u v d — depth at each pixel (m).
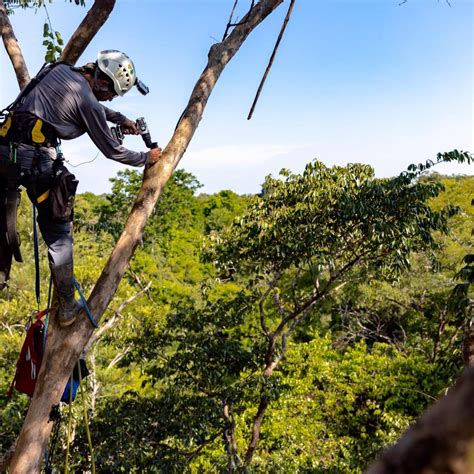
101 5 4.11
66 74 3.01
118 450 9.88
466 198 27.00
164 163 3.30
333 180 10.92
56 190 3.00
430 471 0.30
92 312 3.15
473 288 20.62
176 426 10.34
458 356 6.98
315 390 15.45
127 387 16.45
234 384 10.87
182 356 11.16
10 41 4.74
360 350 17.44
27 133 2.93
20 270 19.92
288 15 3.88
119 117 3.31
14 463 3.07
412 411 15.26
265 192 11.61
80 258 20.92
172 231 40.78
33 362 3.56
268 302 20.23
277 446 14.27
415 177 10.22
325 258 10.57
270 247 11.25
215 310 12.18
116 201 32.69
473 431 0.30
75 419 10.24
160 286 27.06
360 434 14.86
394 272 11.59
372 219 10.39
